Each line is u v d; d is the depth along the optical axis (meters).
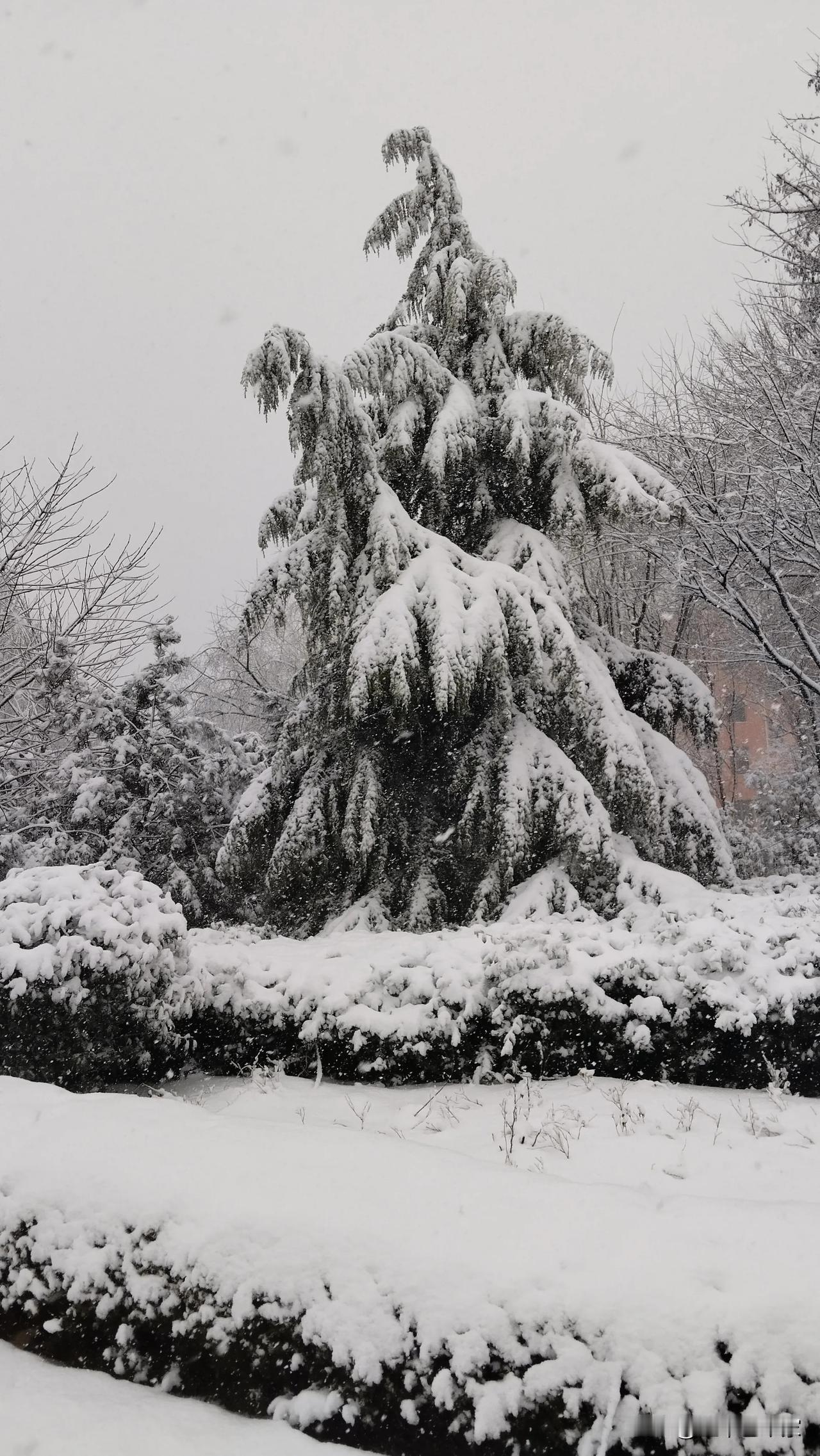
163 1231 2.69
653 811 8.20
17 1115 3.44
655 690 9.86
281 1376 2.41
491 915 7.95
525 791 8.16
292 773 9.36
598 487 9.05
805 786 14.54
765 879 9.70
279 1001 5.41
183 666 10.83
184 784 10.24
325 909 8.95
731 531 10.48
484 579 8.13
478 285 9.87
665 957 5.27
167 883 9.94
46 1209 2.89
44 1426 2.39
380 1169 2.76
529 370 10.13
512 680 9.02
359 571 8.49
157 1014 5.13
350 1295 2.38
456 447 8.93
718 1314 2.09
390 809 8.84
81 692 11.10
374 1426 2.25
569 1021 5.13
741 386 13.45
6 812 11.12
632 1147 3.77
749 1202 2.50
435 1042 5.14
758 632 10.49
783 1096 4.77
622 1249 2.30
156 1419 2.41
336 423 8.00
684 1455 1.97
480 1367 2.19
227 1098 4.96
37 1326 2.79
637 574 14.84
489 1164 2.80
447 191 10.31
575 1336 2.15
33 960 4.77
